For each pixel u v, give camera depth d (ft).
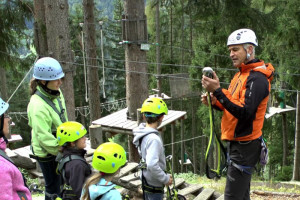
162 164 10.22
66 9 24.49
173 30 81.30
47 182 11.78
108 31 89.45
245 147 9.23
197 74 47.93
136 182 16.37
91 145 20.89
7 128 6.94
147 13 78.02
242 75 9.10
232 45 9.05
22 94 92.02
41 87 11.20
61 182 12.07
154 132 10.05
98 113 43.16
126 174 17.75
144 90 28.89
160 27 79.05
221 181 26.04
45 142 10.69
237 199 9.61
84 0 40.75
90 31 41.32
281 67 44.78
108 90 95.55
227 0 37.42
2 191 6.07
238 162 9.34
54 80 11.11
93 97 42.83
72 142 9.88
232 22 38.68
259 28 38.75
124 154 9.06
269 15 38.73
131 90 28.81
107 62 92.02
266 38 48.16
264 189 20.17
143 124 10.53
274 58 51.49
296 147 49.67
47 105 11.08
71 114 25.44
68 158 9.72
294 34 40.45
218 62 45.14
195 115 78.54
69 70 24.75
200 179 30.58
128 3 27.07
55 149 10.72
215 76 8.86
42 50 30.07
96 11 82.94
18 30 41.37
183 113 30.42
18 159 22.75
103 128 29.17
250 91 8.60
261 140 9.40
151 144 9.77
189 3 38.40
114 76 93.56
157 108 10.02
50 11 23.94
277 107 55.26
